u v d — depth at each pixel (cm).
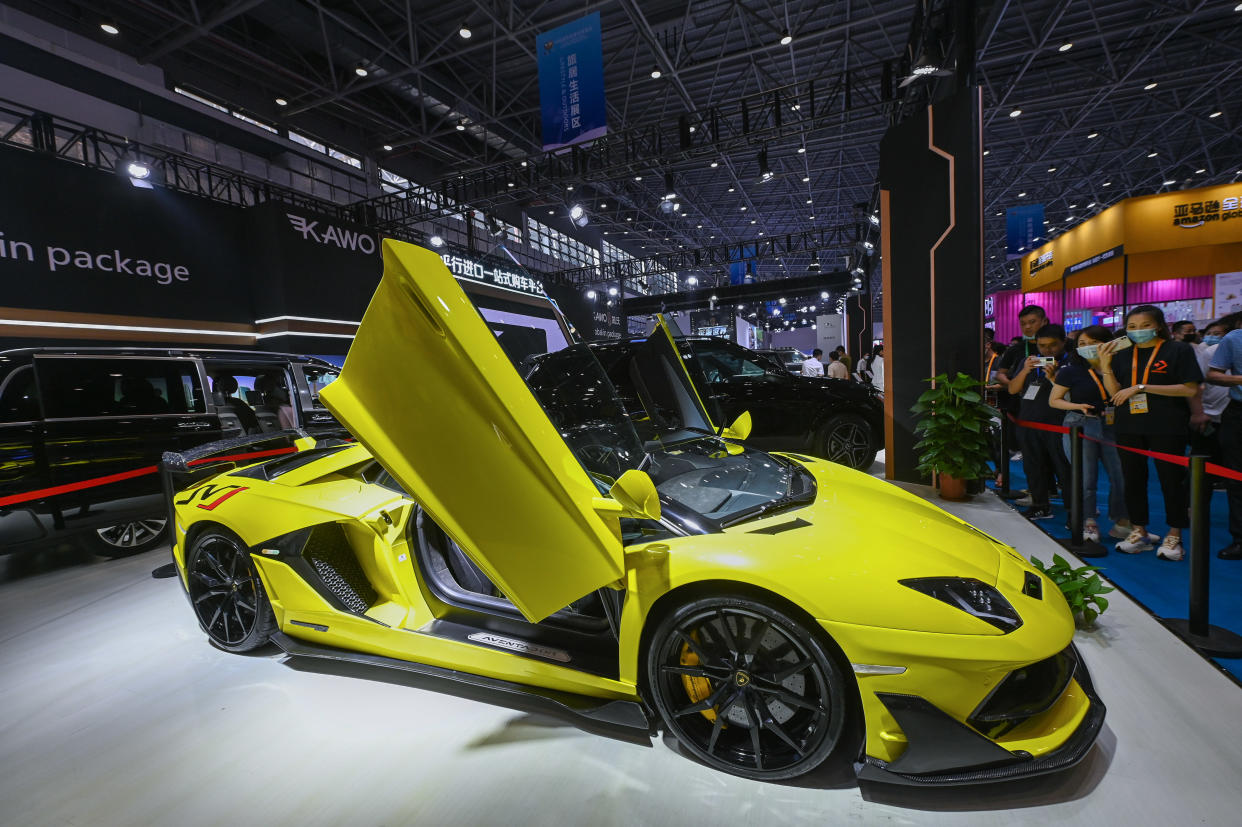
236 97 1373
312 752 177
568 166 1429
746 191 2109
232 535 235
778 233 2708
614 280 2281
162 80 1233
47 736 193
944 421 437
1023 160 1786
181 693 216
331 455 254
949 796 146
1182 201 1187
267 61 1203
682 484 197
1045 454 385
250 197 1373
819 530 161
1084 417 342
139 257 924
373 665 216
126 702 211
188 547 252
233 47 1146
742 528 164
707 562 150
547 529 146
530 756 170
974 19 499
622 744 173
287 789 162
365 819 149
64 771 175
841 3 1053
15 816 157
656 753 168
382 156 1766
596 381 203
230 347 1060
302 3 1131
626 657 162
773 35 1184
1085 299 1475
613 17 1113
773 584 142
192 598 249
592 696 172
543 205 2166
